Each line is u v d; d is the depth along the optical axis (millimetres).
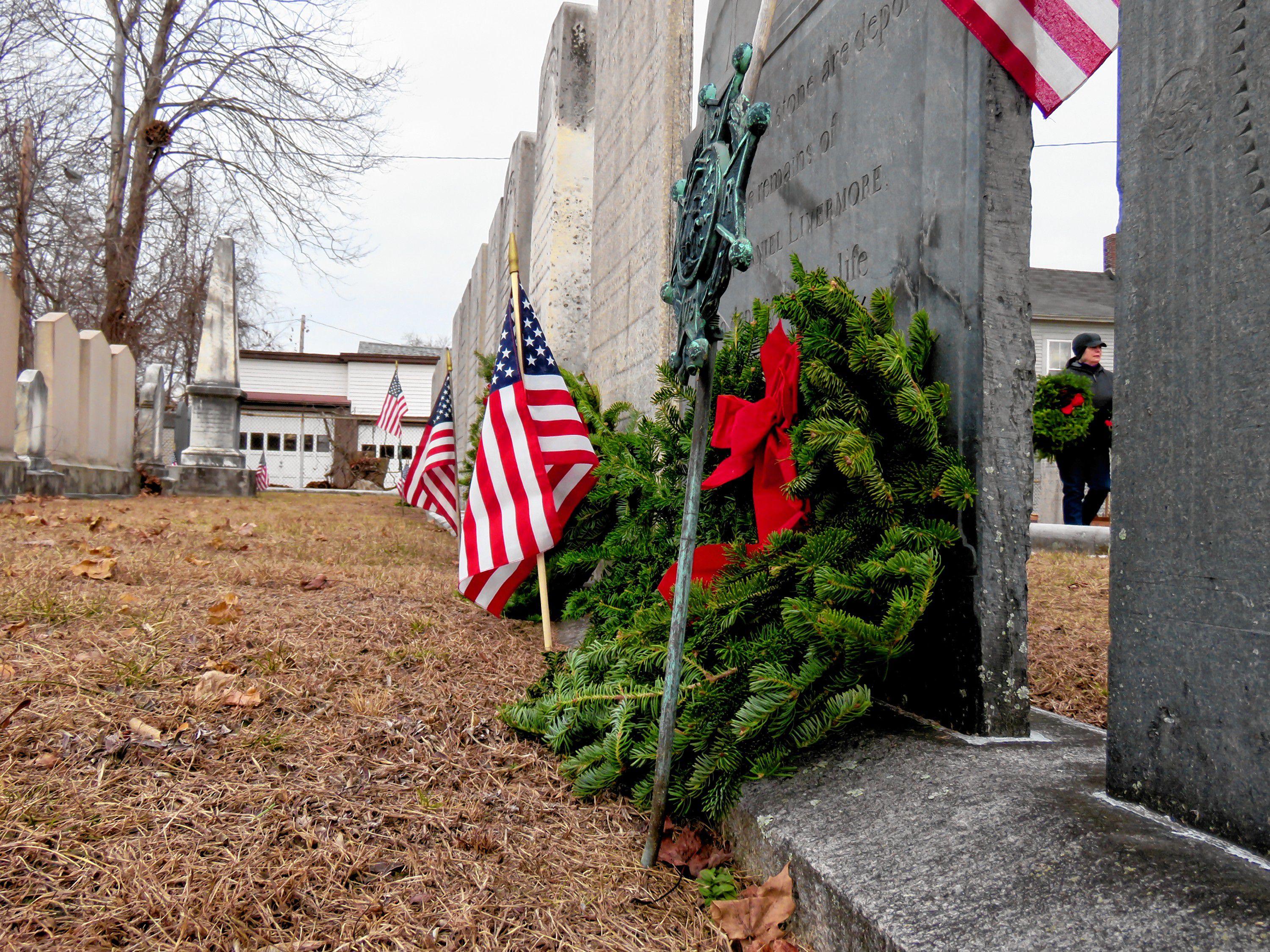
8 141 17969
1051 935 1353
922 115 2570
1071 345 22938
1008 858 1573
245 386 38031
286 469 36750
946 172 2455
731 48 4070
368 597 4387
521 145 9617
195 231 23031
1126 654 1719
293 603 4020
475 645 3684
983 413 2316
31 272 18453
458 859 1976
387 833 2047
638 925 1790
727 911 1787
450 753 2557
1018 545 2332
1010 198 2357
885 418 2406
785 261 3426
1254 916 1269
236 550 5996
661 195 4539
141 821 1966
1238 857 1446
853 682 2172
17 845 1811
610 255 5750
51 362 10109
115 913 1642
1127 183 1737
